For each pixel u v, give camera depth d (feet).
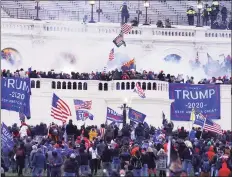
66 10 514.68
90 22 481.87
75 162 288.92
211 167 313.53
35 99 427.74
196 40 483.92
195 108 404.77
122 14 489.26
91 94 433.89
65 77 433.48
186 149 320.29
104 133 357.20
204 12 503.61
